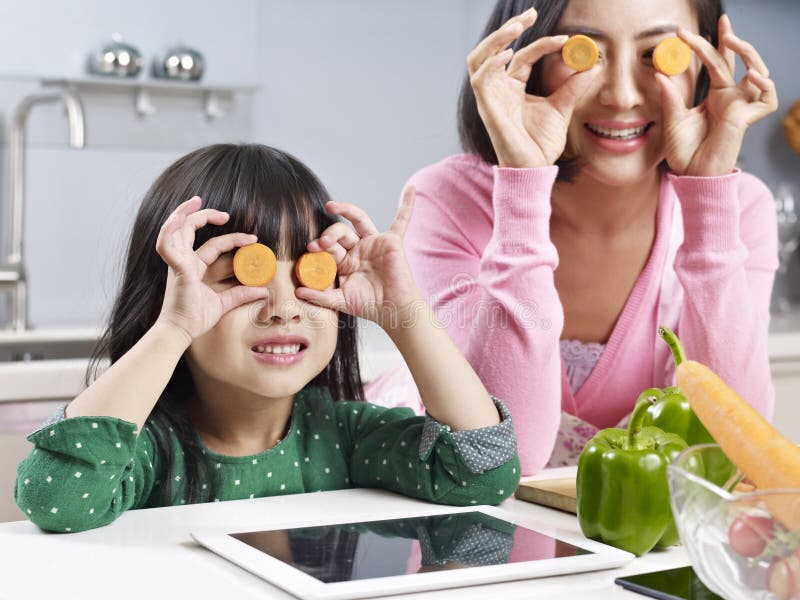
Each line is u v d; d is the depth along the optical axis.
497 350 1.36
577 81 1.35
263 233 1.10
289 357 1.07
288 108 3.41
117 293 1.29
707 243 1.40
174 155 3.28
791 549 0.64
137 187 3.19
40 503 0.92
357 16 3.47
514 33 1.34
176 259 1.00
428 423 1.12
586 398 1.55
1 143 3.07
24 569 0.81
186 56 3.18
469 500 1.09
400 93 3.54
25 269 2.87
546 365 1.37
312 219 1.15
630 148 1.40
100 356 1.27
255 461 1.17
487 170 1.54
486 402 1.13
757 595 0.65
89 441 0.94
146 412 0.99
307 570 0.78
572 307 1.57
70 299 3.19
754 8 3.55
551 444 1.41
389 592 0.74
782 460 0.71
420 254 1.57
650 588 0.75
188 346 1.08
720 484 0.77
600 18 1.36
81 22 3.11
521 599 0.74
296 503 1.07
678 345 0.95
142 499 1.12
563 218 1.53
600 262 1.53
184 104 3.27
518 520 0.97
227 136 3.34
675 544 0.90
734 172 1.39
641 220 1.51
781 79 3.60
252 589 0.75
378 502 1.09
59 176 3.15
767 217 1.56
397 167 3.56
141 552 0.86
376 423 1.23
